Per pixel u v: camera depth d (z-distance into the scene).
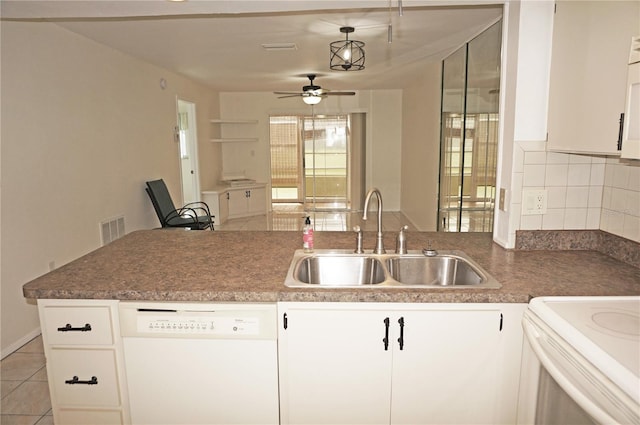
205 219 5.54
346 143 8.78
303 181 8.98
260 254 2.07
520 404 1.57
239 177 8.30
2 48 2.92
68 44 3.66
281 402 1.65
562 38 1.82
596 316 1.30
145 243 2.31
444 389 1.63
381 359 1.61
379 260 1.96
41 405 2.35
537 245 2.10
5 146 2.94
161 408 1.67
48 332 1.63
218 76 6.36
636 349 1.08
